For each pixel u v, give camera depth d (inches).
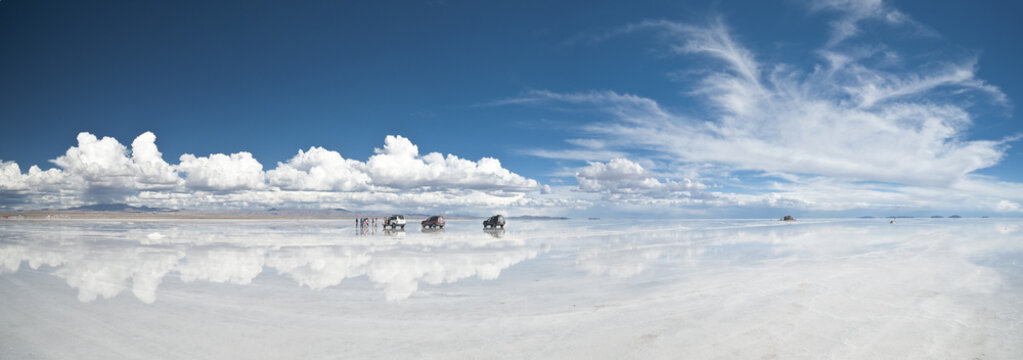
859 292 389.7
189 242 979.3
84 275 488.7
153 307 337.1
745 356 227.9
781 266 569.9
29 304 344.2
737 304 344.8
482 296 383.2
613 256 706.2
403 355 233.0
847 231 1572.3
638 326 285.3
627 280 466.3
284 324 290.8
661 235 1325.0
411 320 301.7
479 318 307.3
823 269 536.4
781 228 1929.1
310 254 727.7
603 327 283.4
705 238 1163.3
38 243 927.7
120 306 339.6
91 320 297.9
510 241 1056.2
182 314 315.9
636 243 981.8
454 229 1969.7
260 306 342.3
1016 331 268.8
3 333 267.4
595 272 526.9
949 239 1075.9
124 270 530.0
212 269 544.1
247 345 248.1
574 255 722.8
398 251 787.4
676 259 661.3
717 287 418.6
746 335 263.7
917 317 302.0
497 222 2066.9
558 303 354.3
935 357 225.8
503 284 443.2
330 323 293.6
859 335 262.4
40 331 272.5
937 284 428.5
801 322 290.7
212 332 272.1
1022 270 522.3
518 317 309.7
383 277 487.5
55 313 316.5
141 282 448.5
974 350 235.6
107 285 429.7
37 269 531.5
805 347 241.4
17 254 698.8
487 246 903.1
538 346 247.1
